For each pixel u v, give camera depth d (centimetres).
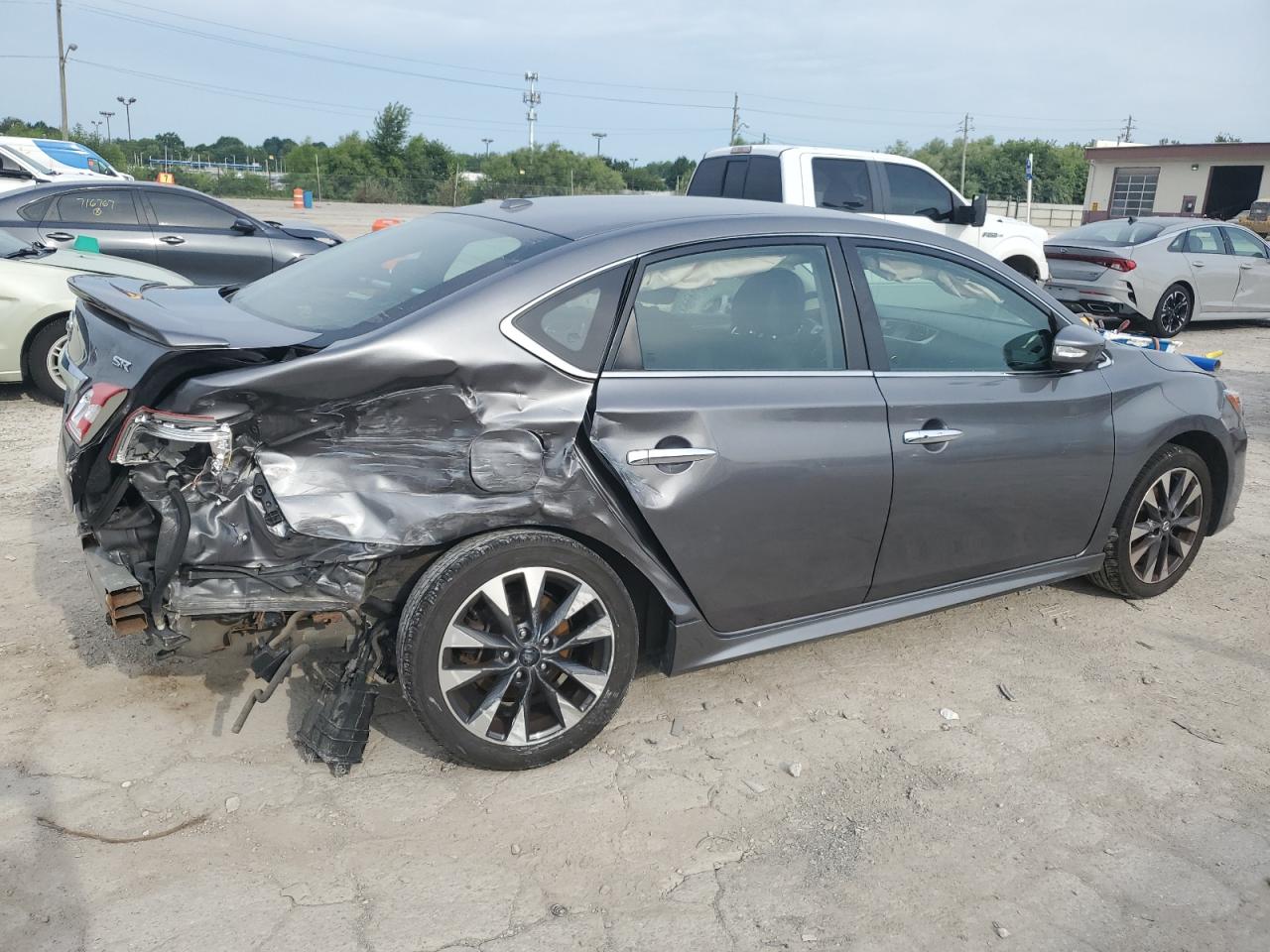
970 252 386
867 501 344
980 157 7569
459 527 282
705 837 287
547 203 371
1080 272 1266
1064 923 261
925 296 369
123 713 329
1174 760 338
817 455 330
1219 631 438
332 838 277
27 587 414
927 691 375
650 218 334
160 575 268
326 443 275
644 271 314
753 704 359
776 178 980
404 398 279
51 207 952
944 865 281
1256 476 684
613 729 338
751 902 263
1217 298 1303
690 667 331
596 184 5931
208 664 360
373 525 273
